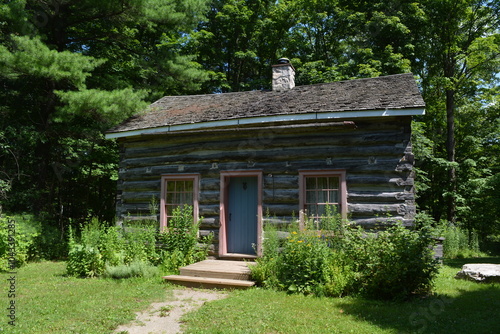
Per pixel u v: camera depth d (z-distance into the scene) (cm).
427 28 1920
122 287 700
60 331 471
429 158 1745
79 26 1541
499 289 672
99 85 1470
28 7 1320
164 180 978
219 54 2234
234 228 929
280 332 463
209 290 692
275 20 2169
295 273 661
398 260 595
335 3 2059
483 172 1883
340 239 705
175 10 1449
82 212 1708
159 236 927
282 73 1137
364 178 809
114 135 1024
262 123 893
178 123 955
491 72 1962
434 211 1986
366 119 823
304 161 857
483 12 1848
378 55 1823
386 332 459
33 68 1052
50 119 1303
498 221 1841
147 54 1523
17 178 1308
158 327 496
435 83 1920
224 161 923
